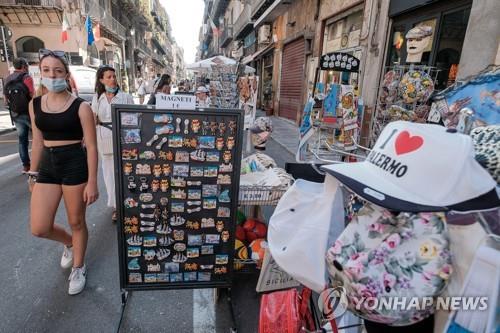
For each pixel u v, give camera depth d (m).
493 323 0.76
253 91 6.68
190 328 2.05
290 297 1.50
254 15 17.52
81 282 2.36
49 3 17.12
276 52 14.56
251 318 2.16
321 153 4.10
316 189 1.24
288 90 12.71
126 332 1.99
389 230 0.84
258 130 3.04
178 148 1.87
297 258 1.08
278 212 1.23
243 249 2.38
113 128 1.79
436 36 4.60
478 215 0.82
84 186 2.24
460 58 3.95
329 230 1.07
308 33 9.96
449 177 0.76
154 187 1.90
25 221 3.49
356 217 0.92
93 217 3.66
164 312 2.18
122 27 30.09
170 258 2.04
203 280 2.11
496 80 2.02
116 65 27.89
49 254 2.84
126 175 1.87
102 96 3.37
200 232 2.02
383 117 4.23
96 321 2.07
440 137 0.80
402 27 5.55
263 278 2.04
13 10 17.17
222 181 1.95
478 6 3.65
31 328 2.00
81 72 9.20
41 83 2.04
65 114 2.09
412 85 3.59
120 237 1.95
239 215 2.67
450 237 0.82
